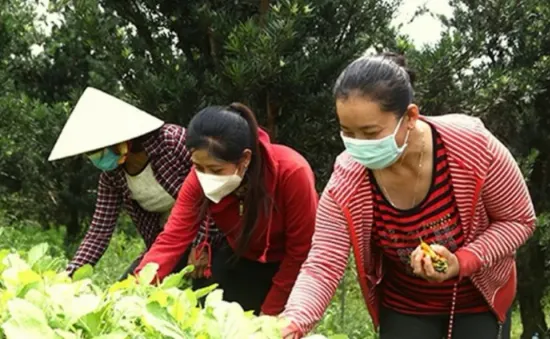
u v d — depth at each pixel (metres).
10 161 8.89
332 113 6.16
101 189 4.39
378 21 6.42
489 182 3.04
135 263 4.62
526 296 7.36
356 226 3.14
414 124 2.88
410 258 3.13
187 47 6.52
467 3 7.11
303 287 3.09
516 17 6.92
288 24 5.73
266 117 6.23
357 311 7.24
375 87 2.75
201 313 2.10
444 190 3.06
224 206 3.84
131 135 3.98
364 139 2.82
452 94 6.23
